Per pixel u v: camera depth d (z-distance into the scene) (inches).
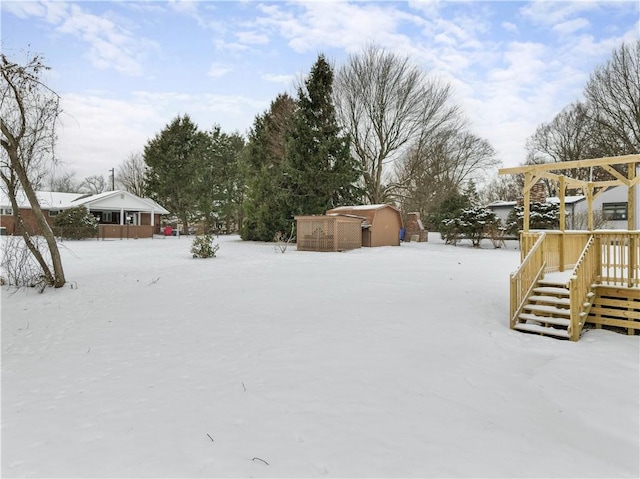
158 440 126.8
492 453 122.0
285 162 1070.4
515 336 249.9
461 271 491.8
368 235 912.9
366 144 1209.4
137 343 230.4
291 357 204.8
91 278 457.4
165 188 1651.1
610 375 187.6
